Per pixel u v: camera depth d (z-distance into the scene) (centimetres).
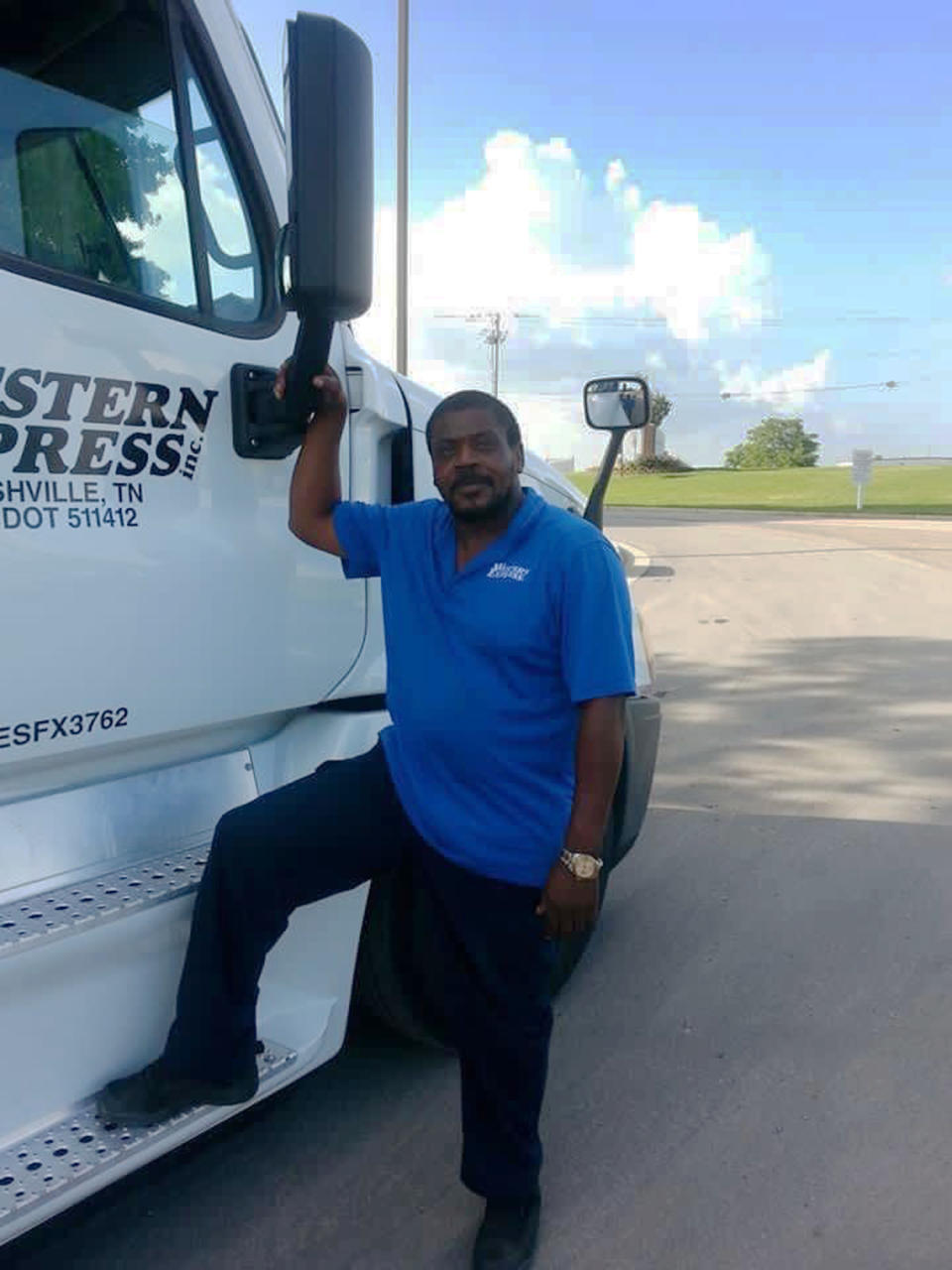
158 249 225
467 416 215
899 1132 301
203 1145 268
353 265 203
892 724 740
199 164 233
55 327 204
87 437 210
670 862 493
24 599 203
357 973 302
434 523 232
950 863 489
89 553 212
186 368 226
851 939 417
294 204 201
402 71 1861
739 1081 325
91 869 221
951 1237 262
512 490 221
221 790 247
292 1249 256
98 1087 211
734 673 924
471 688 220
